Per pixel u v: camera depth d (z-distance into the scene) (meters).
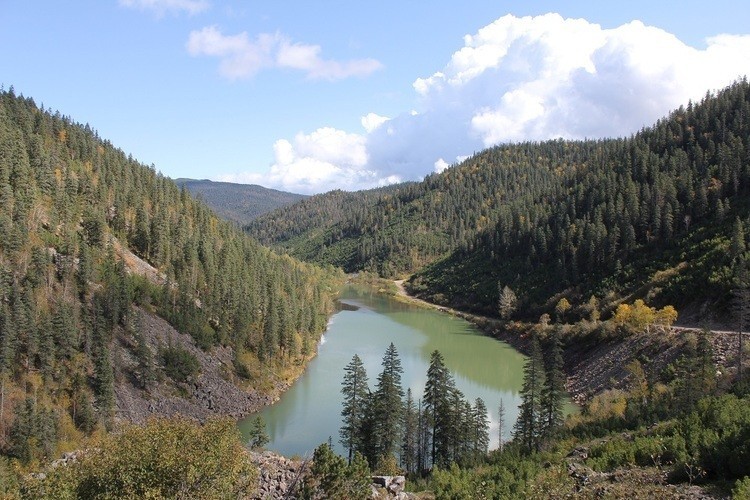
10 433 64.62
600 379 88.56
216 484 22.31
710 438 30.77
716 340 78.56
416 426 66.38
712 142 152.62
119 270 106.25
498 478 35.28
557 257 156.62
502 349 126.50
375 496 27.06
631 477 28.83
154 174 186.88
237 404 88.88
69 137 169.50
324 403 90.88
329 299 196.00
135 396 81.00
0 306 76.25
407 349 127.06
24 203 108.12
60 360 79.00
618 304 113.50
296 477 27.78
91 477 21.84
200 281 127.19
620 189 161.62
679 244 118.50
